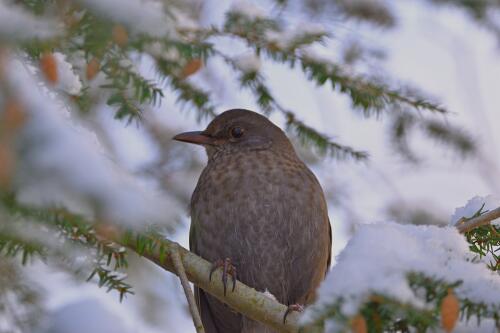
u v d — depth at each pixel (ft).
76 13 17.42
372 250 17.54
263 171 32.27
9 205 14.79
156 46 21.53
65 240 19.80
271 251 31.81
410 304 16.10
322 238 32.40
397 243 17.87
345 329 15.81
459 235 19.90
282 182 32.14
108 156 14.87
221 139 35.27
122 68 22.04
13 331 23.70
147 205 13.92
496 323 17.01
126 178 14.44
